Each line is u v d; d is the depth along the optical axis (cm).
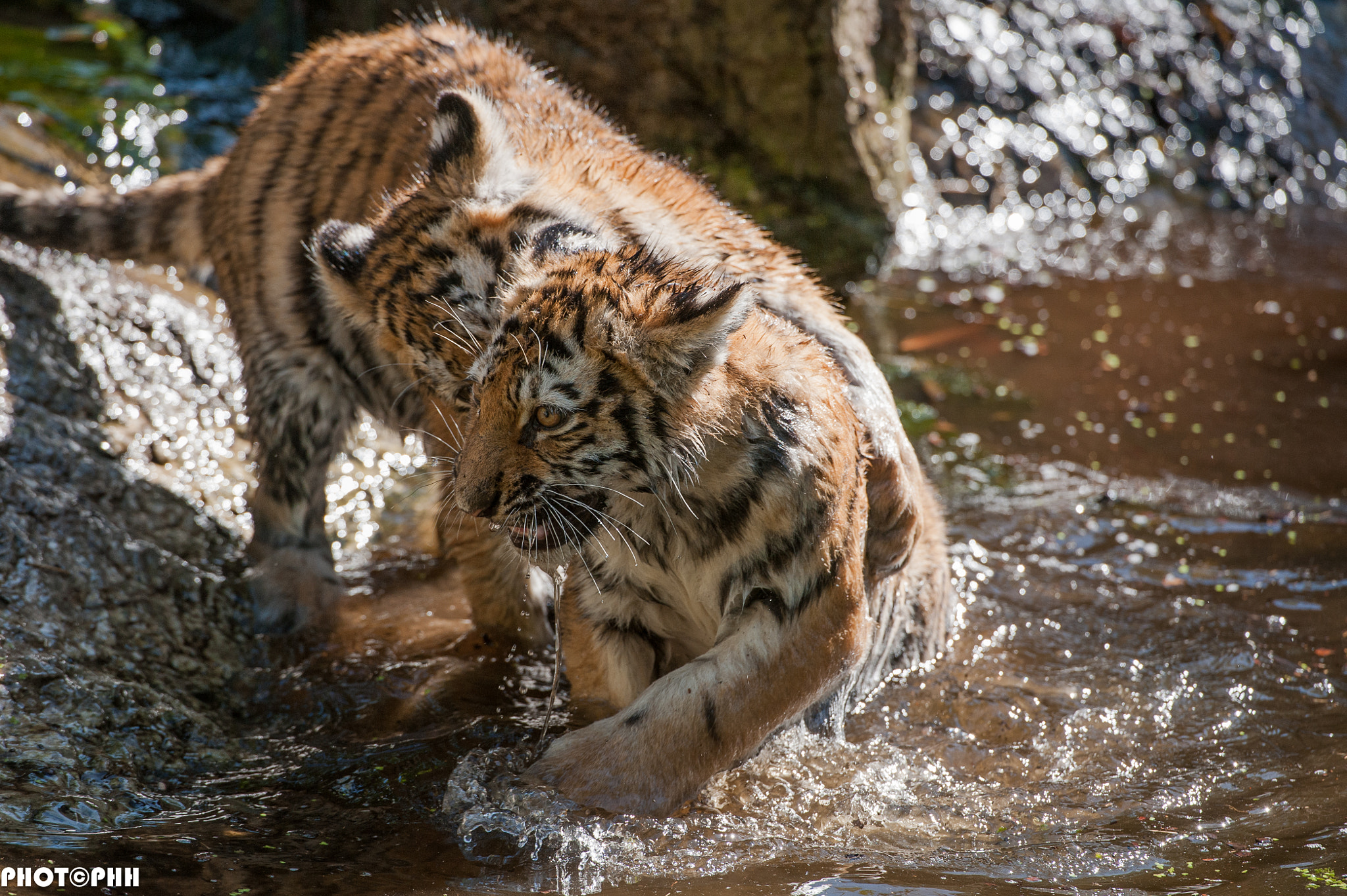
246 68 1717
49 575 895
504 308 735
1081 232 1845
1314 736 848
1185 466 1249
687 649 874
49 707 782
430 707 874
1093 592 1041
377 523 1143
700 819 739
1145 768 815
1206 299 1648
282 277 997
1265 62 2173
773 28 1555
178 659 900
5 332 1095
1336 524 1148
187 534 1036
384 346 873
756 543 746
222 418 1173
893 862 698
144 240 1165
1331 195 2058
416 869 673
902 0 1705
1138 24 2117
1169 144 2028
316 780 774
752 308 727
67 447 1027
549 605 1001
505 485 721
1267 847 714
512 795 738
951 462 1240
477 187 847
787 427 738
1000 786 796
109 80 1608
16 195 1173
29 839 660
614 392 708
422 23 1542
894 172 1708
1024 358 1466
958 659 949
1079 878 679
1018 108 1972
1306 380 1432
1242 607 1020
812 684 760
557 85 1066
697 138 1581
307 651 955
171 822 707
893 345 1479
